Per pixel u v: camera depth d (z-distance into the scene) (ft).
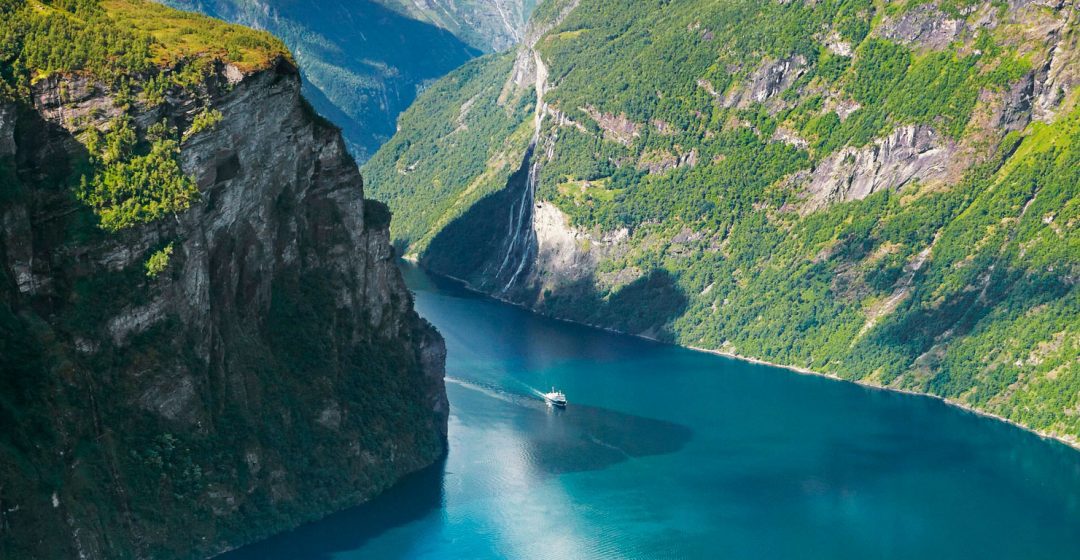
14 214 613.52
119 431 637.71
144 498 636.89
